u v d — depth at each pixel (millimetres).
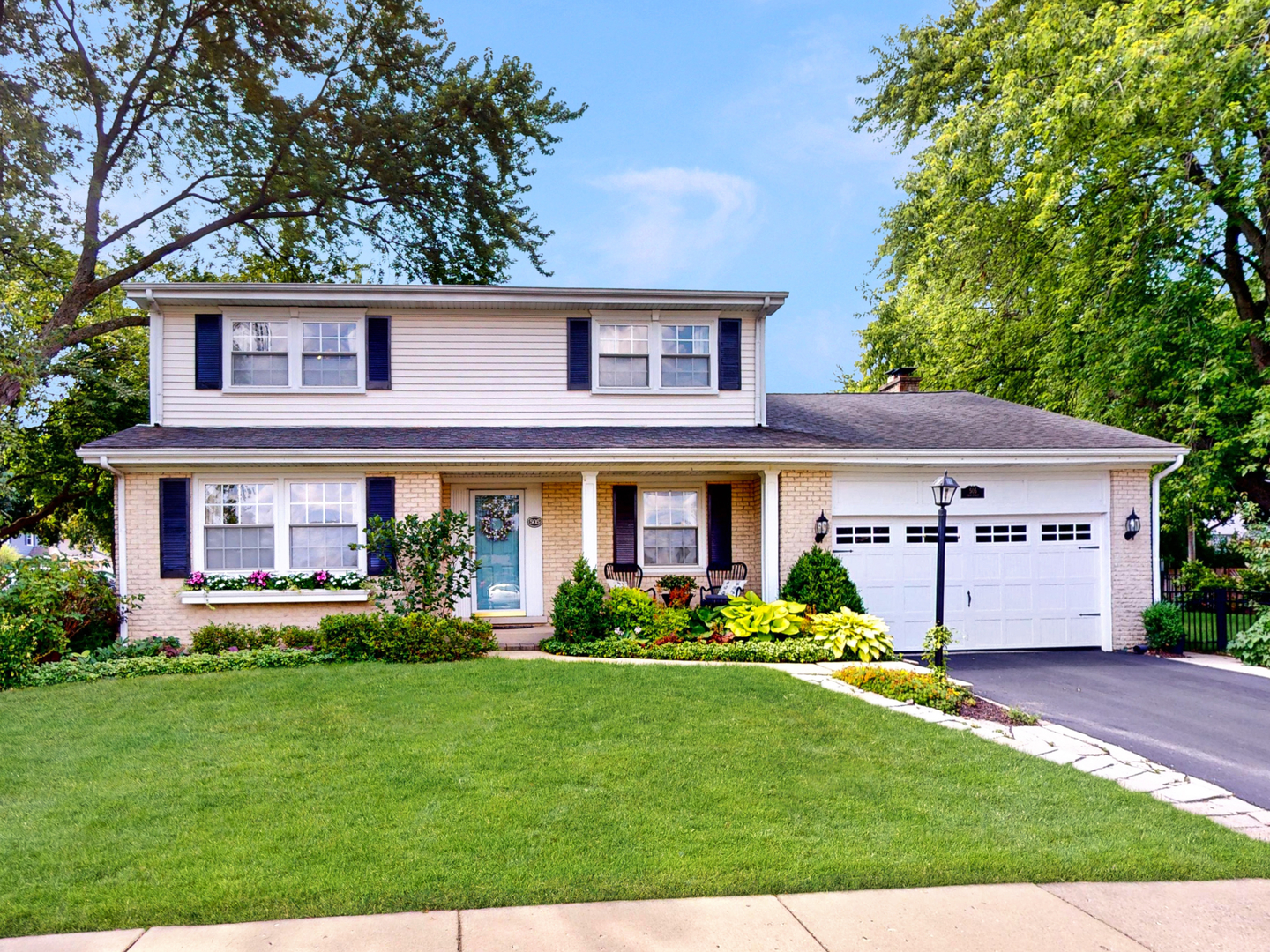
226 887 3789
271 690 7906
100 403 16188
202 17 16156
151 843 4301
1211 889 3990
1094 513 12188
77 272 16844
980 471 12102
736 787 5258
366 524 11164
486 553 12844
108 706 7336
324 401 12227
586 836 4445
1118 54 13531
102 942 3338
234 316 12078
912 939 3438
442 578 10898
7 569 9633
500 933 3439
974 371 21297
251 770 5520
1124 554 12172
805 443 11680
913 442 11938
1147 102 13406
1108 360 15898
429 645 9617
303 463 10773
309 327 12258
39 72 15945
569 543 12945
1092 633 12156
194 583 10664
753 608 10859
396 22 18016
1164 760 6383
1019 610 12109
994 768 5781
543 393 12695
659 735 6410
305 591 10766
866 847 4355
